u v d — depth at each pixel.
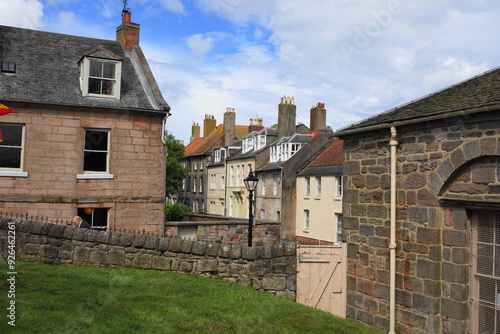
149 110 17.25
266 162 44.31
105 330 6.62
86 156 16.72
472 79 10.87
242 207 46.81
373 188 10.47
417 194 9.34
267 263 10.58
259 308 8.98
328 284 11.02
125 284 9.38
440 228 8.93
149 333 6.83
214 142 57.94
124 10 20.59
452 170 8.63
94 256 10.70
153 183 17.45
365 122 10.97
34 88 16.31
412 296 9.33
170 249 10.82
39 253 10.54
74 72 17.73
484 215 8.50
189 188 62.28
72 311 7.25
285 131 44.97
